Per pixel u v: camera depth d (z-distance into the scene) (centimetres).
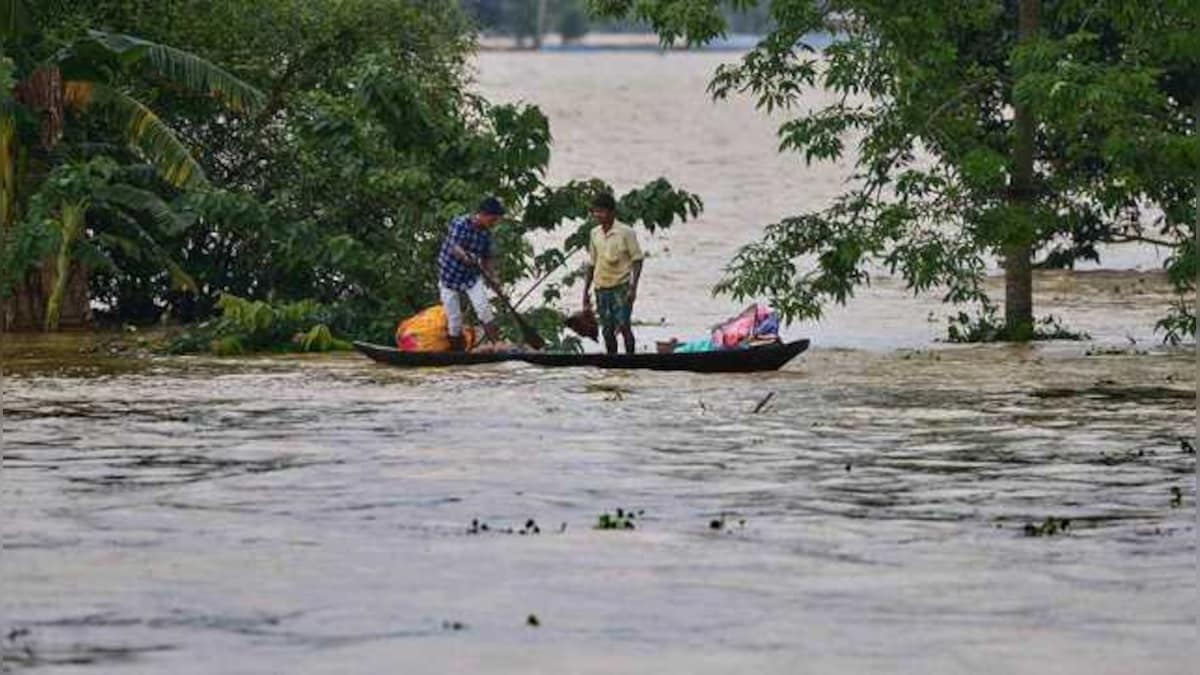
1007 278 7938
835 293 7750
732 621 3319
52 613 3378
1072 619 3338
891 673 3003
